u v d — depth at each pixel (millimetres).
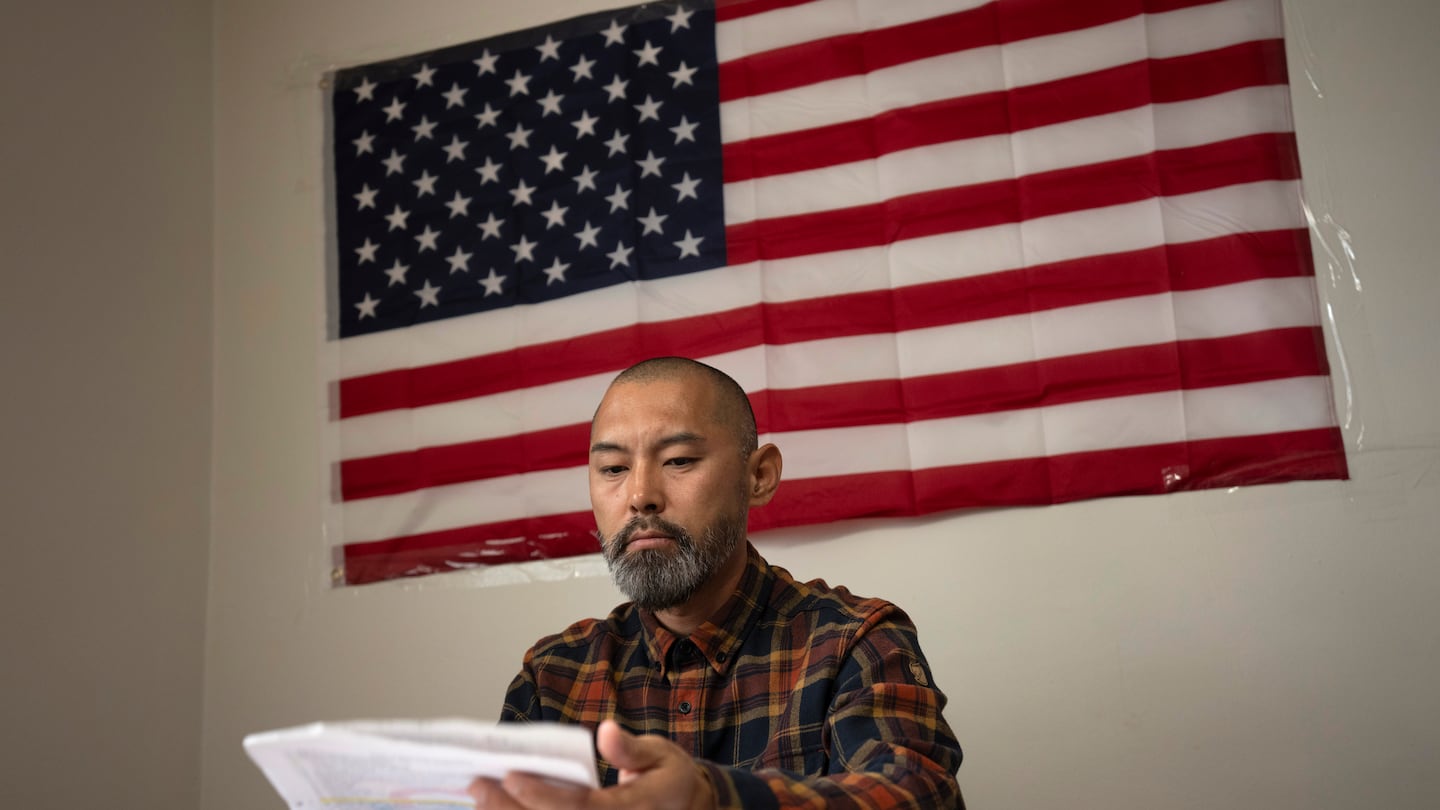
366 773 848
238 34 3121
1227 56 2254
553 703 1511
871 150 2457
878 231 2414
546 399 2590
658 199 2598
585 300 2604
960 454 2262
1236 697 2037
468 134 2816
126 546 2629
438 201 2803
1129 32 2320
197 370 2895
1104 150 2291
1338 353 2102
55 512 2484
